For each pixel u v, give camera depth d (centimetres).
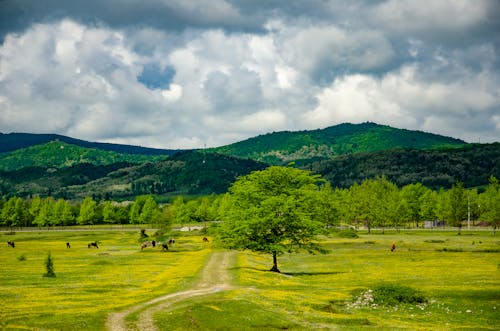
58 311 3866
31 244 12712
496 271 6662
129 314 3791
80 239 14738
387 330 3353
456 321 3794
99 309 3953
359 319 3722
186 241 13100
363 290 5041
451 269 7025
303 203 7112
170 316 3681
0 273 6550
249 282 5525
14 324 3391
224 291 4822
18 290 4991
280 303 4288
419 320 3838
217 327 3447
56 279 5959
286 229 7062
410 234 15612
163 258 8962
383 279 6175
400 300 4569
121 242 13675
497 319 3856
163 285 5422
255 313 3800
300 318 3781
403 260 8412
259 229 6881
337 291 5162
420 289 5238
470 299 4659
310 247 7238
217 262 7994
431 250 9975
